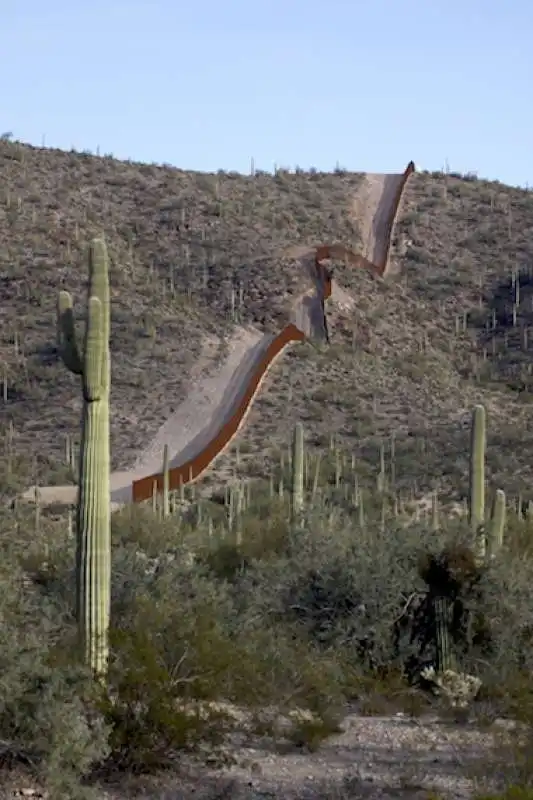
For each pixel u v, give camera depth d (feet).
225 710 110.11
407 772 100.42
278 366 618.03
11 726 90.94
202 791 94.38
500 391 649.61
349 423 553.23
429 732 119.55
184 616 114.01
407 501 417.28
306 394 586.04
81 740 91.71
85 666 104.63
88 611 115.65
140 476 480.64
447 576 152.97
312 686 123.85
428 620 152.05
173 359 614.75
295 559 168.35
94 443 117.91
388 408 578.25
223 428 522.47
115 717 98.48
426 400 599.98
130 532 269.23
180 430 540.11
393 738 115.85
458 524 172.86
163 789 94.58
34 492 418.72
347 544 171.73
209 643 110.11
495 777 95.66
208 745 103.55
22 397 563.89
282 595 158.20
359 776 99.76
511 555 191.42
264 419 556.10
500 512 192.03
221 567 224.74
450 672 137.08
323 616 153.79
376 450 505.25
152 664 101.71
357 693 136.46
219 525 332.39
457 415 575.79
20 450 506.48
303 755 107.45
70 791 88.94
